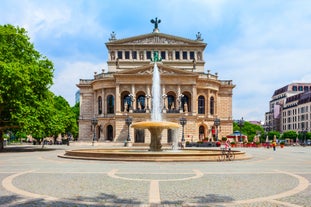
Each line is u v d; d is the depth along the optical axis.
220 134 100.19
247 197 14.50
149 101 91.56
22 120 49.00
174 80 93.94
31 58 55.22
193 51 111.19
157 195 14.69
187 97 96.69
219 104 106.38
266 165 28.89
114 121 93.50
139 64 110.25
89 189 16.06
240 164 29.59
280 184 17.95
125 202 13.33
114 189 16.09
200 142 78.06
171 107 94.38
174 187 16.75
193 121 90.75
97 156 33.03
